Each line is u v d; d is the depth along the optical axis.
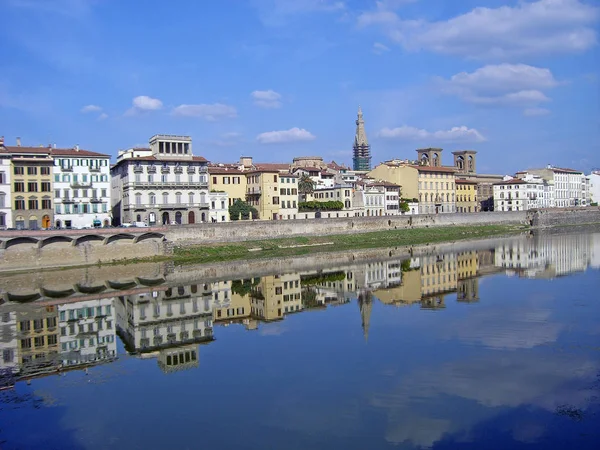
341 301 74.75
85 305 74.38
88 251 116.25
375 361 45.94
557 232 197.50
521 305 65.88
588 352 46.31
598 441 30.98
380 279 94.19
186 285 90.94
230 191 182.38
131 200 148.75
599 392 37.69
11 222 130.88
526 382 39.84
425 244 158.50
